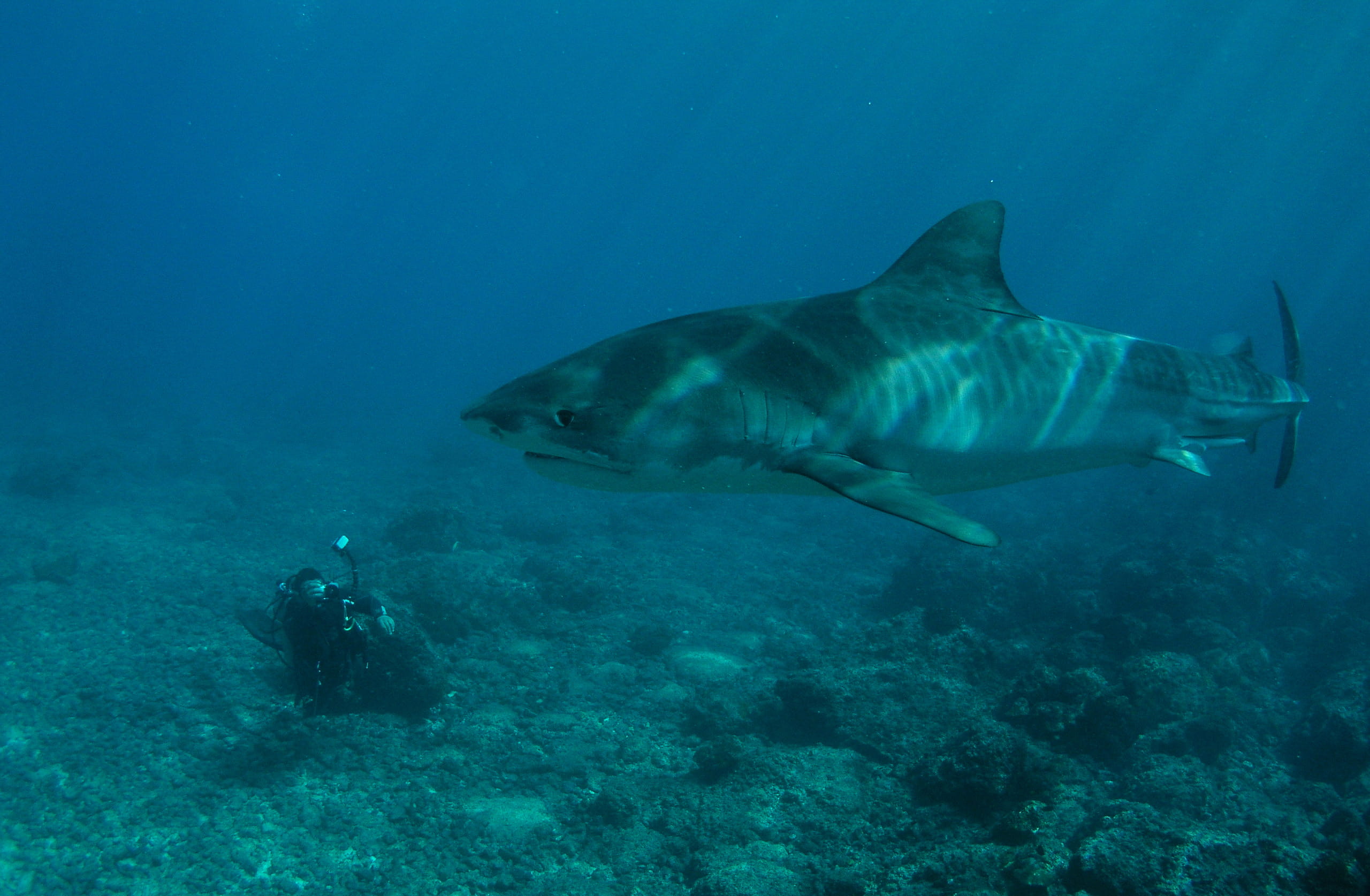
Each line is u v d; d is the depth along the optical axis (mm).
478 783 6082
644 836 5340
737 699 7164
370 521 15422
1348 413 34000
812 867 4711
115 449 20109
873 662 7477
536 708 7402
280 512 15375
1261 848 3533
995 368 3844
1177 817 5371
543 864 5109
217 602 9711
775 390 3141
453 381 59969
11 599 9180
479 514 16656
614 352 3086
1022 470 4062
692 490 3158
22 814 5355
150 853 5047
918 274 3986
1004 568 11586
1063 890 3525
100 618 8852
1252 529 16391
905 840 4859
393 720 6953
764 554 15133
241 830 5328
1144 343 4625
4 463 18312
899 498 2680
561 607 10812
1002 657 8875
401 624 7270
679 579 12469
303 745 6387
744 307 3594
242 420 31500
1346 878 3250
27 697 6910
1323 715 7289
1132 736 6414
